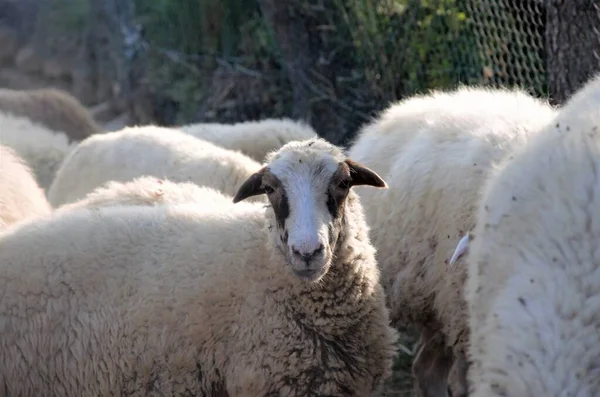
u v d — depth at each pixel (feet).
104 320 19.92
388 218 25.50
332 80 42.42
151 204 22.91
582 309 14.66
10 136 38.04
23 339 20.08
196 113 56.75
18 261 20.49
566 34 26.68
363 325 20.27
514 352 14.88
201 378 19.83
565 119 18.03
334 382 19.86
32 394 20.18
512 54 33.09
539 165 17.28
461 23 34.40
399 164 25.77
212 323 19.67
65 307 20.10
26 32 93.15
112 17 72.74
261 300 19.67
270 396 19.58
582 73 26.50
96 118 70.49
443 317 24.38
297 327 19.65
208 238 20.44
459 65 34.65
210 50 56.85
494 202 17.88
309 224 18.65
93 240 20.65
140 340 19.72
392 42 37.70
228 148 33.88
